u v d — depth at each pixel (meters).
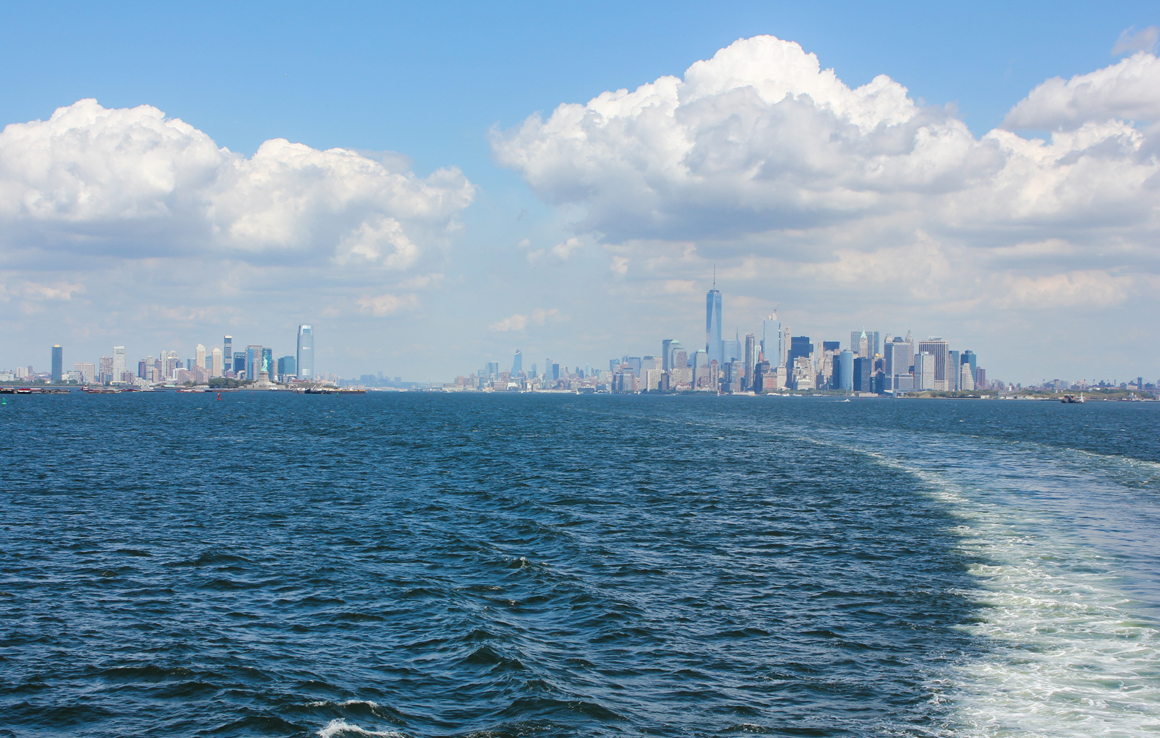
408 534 48.53
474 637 29.61
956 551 42.91
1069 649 27.52
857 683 25.36
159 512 55.56
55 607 33.41
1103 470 82.00
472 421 192.50
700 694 24.80
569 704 23.95
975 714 22.80
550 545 45.84
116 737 22.14
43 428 142.25
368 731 22.52
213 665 27.17
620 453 104.19
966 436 142.88
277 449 105.19
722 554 43.59
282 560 41.94
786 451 107.88
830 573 39.16
